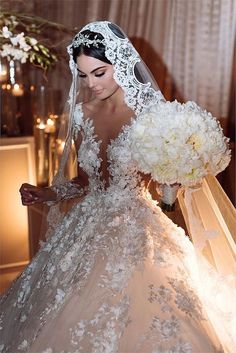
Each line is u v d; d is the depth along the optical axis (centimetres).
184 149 204
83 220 240
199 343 194
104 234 223
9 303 251
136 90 229
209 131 209
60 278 224
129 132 224
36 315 218
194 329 197
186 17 402
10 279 374
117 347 193
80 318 201
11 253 378
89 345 195
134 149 210
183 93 417
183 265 219
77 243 231
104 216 231
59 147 352
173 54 412
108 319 198
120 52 225
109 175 236
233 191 395
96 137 239
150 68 416
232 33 399
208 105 414
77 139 252
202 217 232
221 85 409
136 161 214
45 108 380
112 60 223
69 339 197
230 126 409
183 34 406
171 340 193
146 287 205
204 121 210
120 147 227
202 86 412
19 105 414
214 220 234
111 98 236
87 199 245
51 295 220
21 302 245
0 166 369
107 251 216
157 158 205
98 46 221
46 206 291
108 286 206
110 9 404
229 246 234
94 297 204
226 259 233
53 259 237
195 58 408
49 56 357
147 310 199
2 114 395
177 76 415
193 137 205
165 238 224
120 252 215
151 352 190
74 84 247
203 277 228
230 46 402
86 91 251
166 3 403
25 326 221
